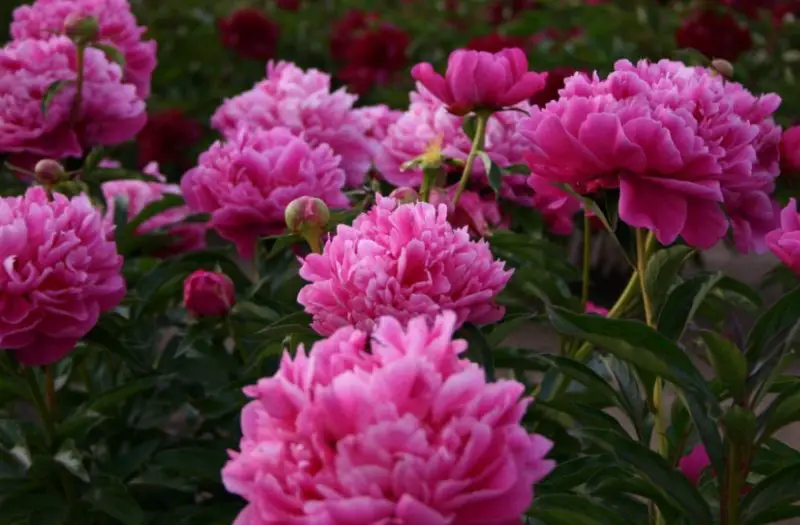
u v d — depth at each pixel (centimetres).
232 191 118
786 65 324
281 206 117
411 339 74
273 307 120
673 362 84
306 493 71
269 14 368
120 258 105
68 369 123
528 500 70
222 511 116
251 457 72
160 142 218
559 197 103
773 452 102
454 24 359
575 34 314
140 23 358
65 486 115
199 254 129
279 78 146
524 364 112
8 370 112
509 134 127
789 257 87
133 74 153
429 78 108
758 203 96
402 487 69
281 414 72
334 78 330
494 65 106
